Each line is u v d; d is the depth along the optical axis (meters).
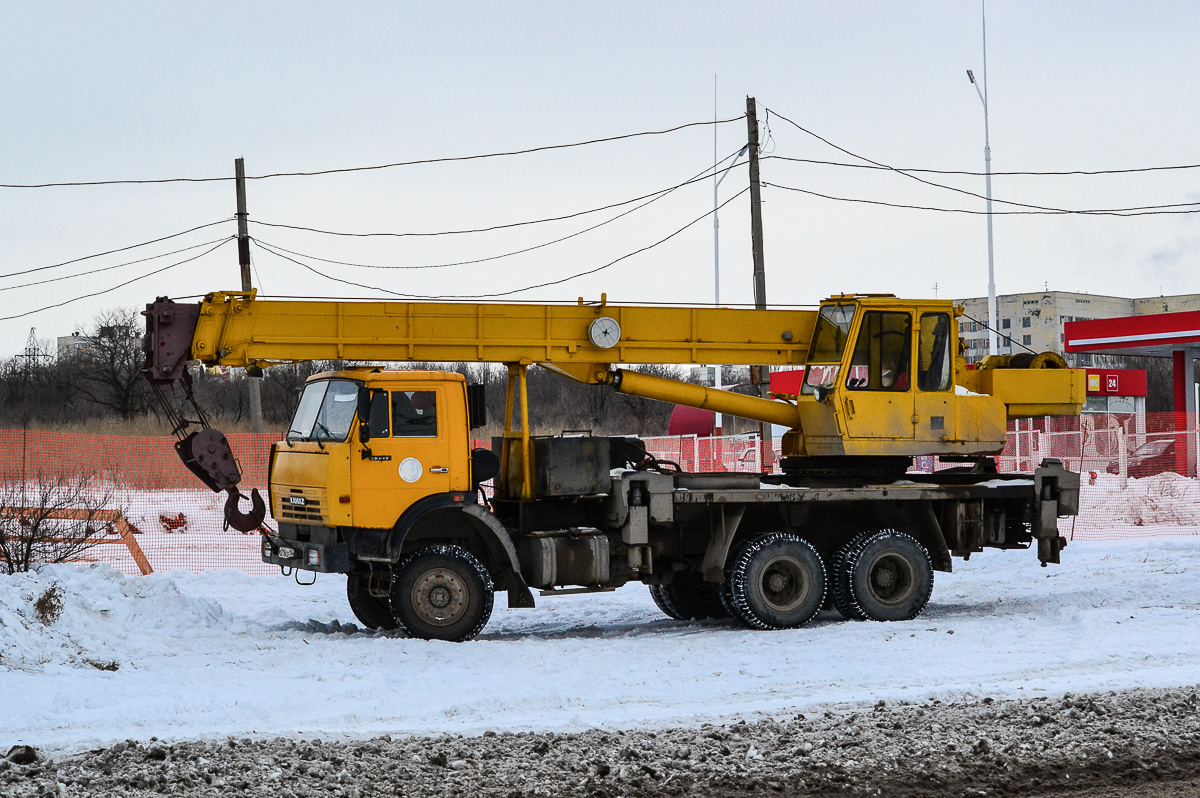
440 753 7.87
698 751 8.08
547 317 14.55
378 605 14.14
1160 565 19.08
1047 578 18.38
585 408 45.91
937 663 11.51
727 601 14.23
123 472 28.62
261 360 13.68
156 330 13.48
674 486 14.35
